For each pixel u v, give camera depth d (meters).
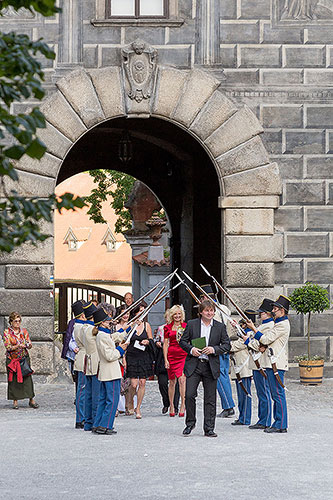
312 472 9.11
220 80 19.00
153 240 31.91
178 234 28.08
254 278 18.86
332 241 19.06
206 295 12.93
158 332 15.01
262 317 12.91
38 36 18.98
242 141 19.02
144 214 34.16
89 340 12.38
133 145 27.30
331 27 19.27
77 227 60.28
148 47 18.84
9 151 4.91
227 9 19.17
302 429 12.75
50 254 18.59
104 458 10.02
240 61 19.12
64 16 18.97
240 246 18.91
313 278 19.02
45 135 18.70
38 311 18.58
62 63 18.92
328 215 19.09
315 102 19.19
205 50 19.09
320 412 14.85
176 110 18.92
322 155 19.14
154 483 8.51
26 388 15.61
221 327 12.02
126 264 56.69
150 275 31.41
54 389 17.95
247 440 11.55
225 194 18.94
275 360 12.41
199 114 19.00
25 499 7.78
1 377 18.69
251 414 13.93
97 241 58.94
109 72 18.86
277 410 12.43
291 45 19.22
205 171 25.08
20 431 12.48
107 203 58.84
